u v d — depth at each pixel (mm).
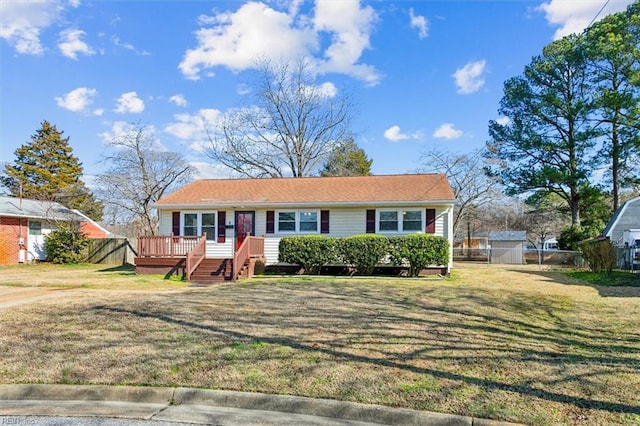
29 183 37031
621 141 24766
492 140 28438
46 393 3852
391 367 4312
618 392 3662
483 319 6938
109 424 3252
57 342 5238
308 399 3535
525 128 27094
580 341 5512
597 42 23734
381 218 15891
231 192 17969
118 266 20344
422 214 15555
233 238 16812
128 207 26203
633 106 21531
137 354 4742
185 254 14922
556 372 4180
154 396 3756
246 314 7188
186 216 17203
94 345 5102
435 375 4078
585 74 25500
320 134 29875
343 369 4242
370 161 37344
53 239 21703
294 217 16516
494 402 3443
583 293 10414
